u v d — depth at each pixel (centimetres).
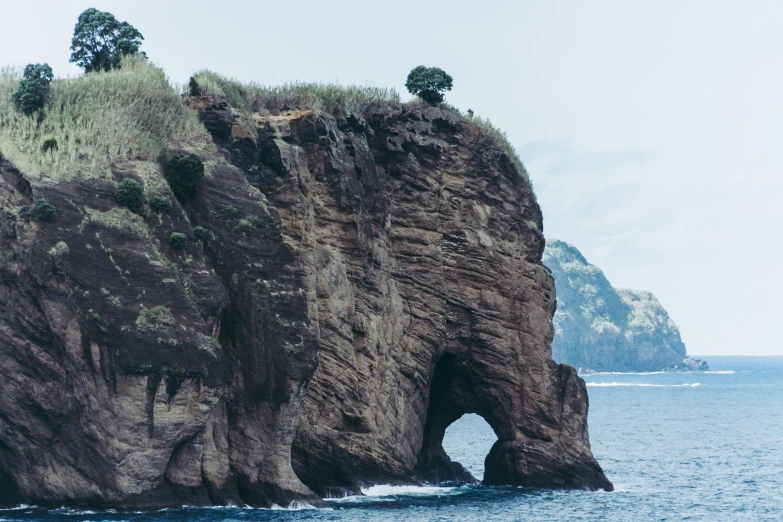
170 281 8294
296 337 8906
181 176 9012
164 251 8500
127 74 9769
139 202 8544
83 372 7969
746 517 9456
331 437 9719
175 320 8175
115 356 7875
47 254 8006
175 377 8031
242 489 8744
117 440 7944
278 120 10350
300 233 9888
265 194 9944
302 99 10812
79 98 9238
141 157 8956
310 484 9538
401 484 10231
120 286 8081
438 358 10981
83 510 8069
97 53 10831
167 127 9438
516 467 10862
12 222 8188
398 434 10450
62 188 8331
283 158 9944
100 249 8162
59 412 8075
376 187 10681
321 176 10275
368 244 10356
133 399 7919
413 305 10856
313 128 10281
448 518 8681
